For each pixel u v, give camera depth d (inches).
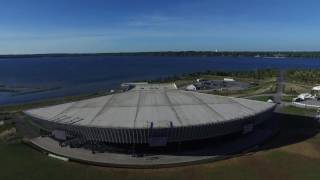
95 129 2432.3
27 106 4869.6
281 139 2874.0
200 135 2517.2
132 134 2395.4
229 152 2524.6
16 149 2655.0
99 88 7623.0
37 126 2952.8
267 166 2294.5
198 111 2701.8
